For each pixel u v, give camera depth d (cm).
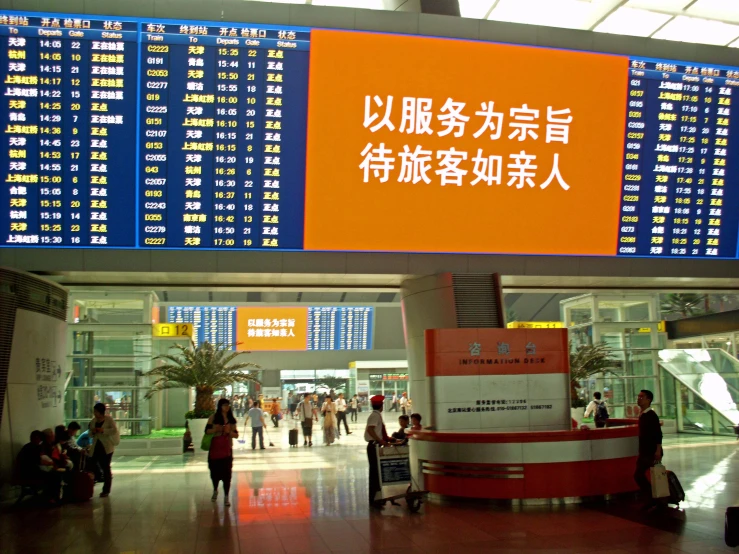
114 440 1174
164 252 1299
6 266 1188
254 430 2059
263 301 3662
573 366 2220
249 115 1303
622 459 1044
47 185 1262
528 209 1417
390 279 1467
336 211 1349
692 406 2255
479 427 1163
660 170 1462
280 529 866
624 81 1428
